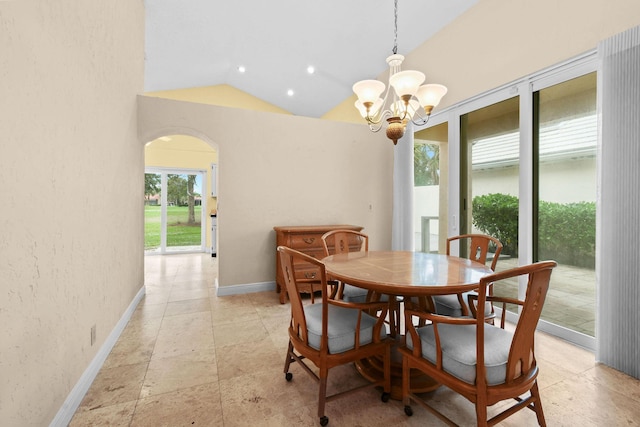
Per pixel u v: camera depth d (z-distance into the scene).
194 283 3.96
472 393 1.14
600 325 1.96
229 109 3.40
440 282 1.43
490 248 2.97
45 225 1.26
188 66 4.89
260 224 3.57
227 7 3.35
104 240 2.01
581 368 1.90
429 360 1.33
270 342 2.26
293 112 6.75
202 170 6.78
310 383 1.74
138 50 3.03
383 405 1.55
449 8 3.09
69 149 1.48
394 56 2.04
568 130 2.33
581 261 2.29
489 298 1.54
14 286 1.05
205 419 1.43
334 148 3.93
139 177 3.16
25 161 1.12
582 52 2.13
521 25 2.55
